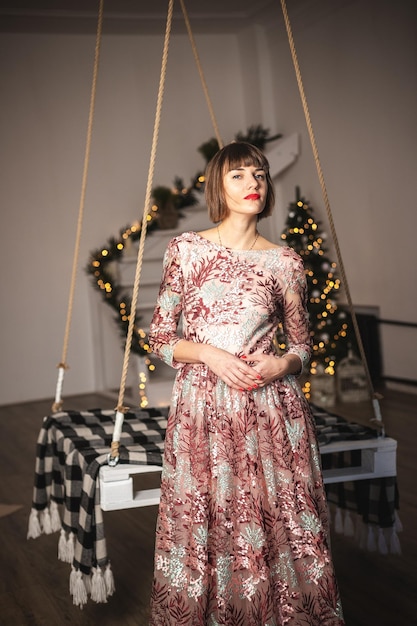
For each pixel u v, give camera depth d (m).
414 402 5.97
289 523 2.05
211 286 2.12
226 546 2.01
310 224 6.61
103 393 7.38
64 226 7.49
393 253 6.39
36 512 3.12
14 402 7.38
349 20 6.64
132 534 3.58
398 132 6.18
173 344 2.13
